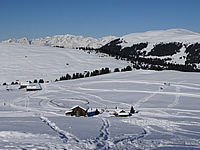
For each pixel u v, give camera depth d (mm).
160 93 94188
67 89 115125
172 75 137875
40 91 112062
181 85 108625
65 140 23922
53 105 77250
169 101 79062
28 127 30500
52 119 42281
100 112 65188
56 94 101750
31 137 24500
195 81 118438
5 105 75875
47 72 185500
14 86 135250
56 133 27094
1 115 54156
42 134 25656
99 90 107625
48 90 114312
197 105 71875
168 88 103188
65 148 20766
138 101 80312
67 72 188750
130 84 117312
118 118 50156
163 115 57156
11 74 172250
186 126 40906
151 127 38531
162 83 115500
